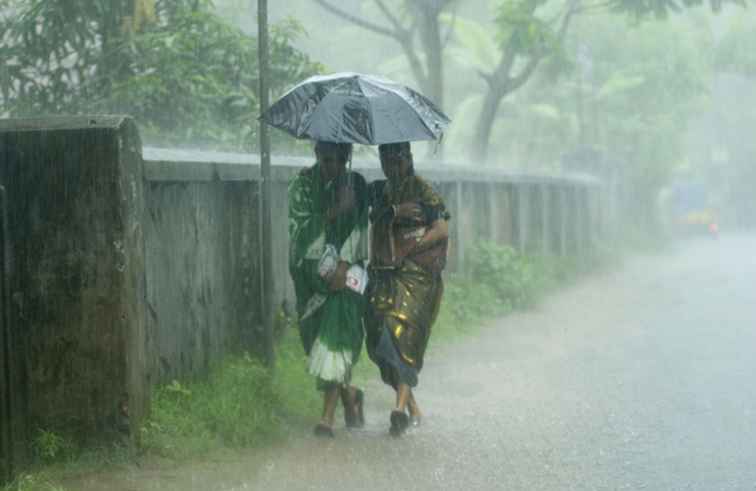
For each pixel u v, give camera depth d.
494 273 20.33
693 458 8.94
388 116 9.22
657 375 12.88
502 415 10.66
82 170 8.16
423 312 9.73
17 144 8.20
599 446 9.38
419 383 12.38
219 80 16.28
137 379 8.40
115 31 16.44
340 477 8.30
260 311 11.49
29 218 8.23
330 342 9.48
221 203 10.68
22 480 7.66
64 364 8.27
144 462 8.27
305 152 16.31
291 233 9.78
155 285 9.27
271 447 9.08
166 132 15.91
